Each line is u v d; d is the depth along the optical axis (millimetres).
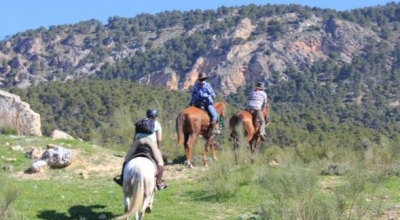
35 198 15109
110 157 20656
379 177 14000
